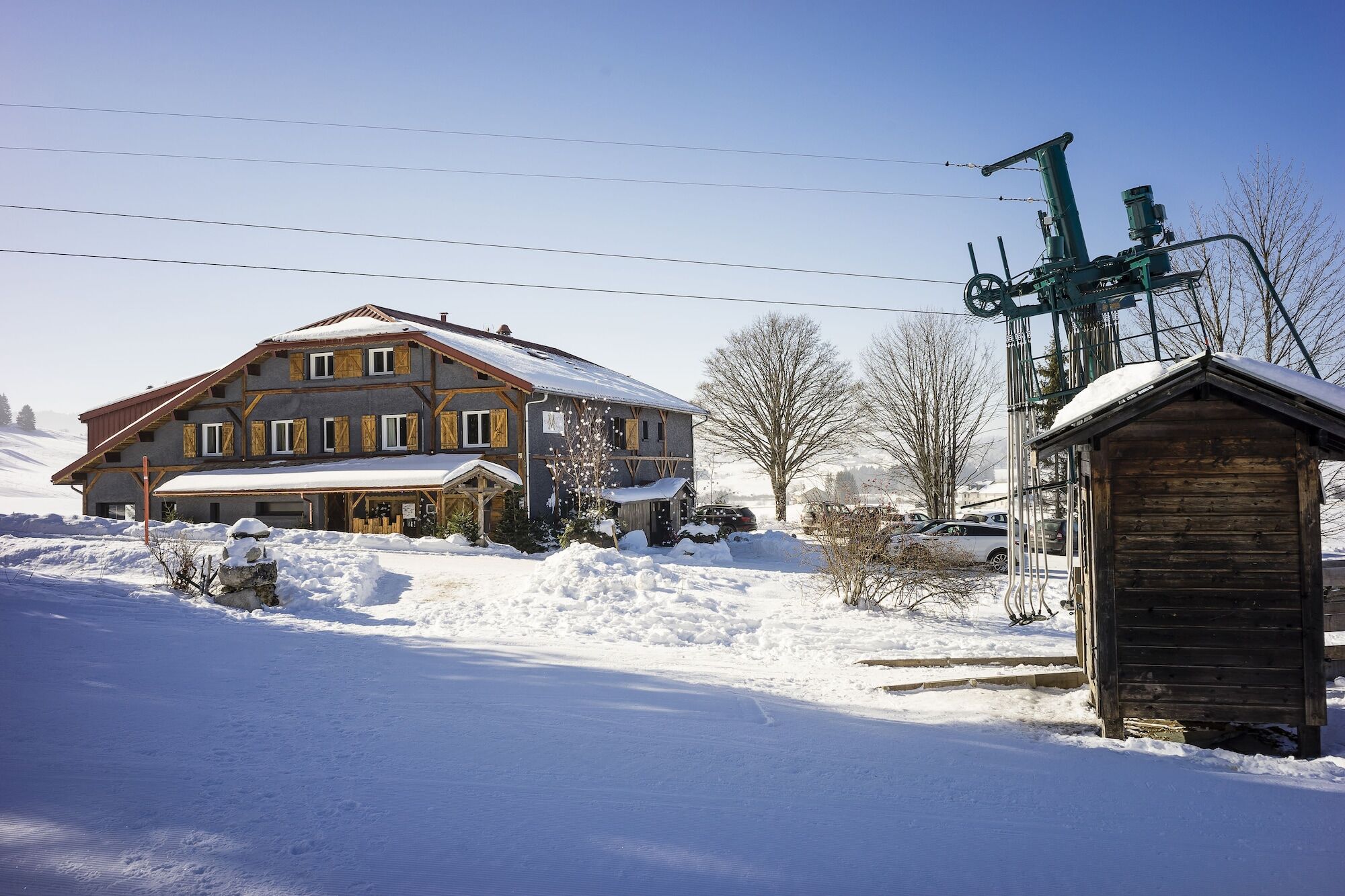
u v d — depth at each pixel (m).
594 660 10.30
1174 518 7.45
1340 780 6.45
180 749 5.55
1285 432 7.32
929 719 7.90
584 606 15.09
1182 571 7.43
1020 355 12.42
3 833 4.17
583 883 4.00
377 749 5.82
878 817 5.14
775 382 52.62
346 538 25.28
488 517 28.92
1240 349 22.00
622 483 35.47
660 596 15.94
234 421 34.38
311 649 9.68
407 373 31.78
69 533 24.25
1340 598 9.38
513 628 13.33
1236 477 7.37
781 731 7.02
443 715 6.84
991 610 16.31
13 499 76.06
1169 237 11.75
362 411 32.38
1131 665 7.46
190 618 11.60
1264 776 6.52
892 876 4.31
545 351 43.03
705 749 6.33
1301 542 7.26
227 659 8.62
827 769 6.01
